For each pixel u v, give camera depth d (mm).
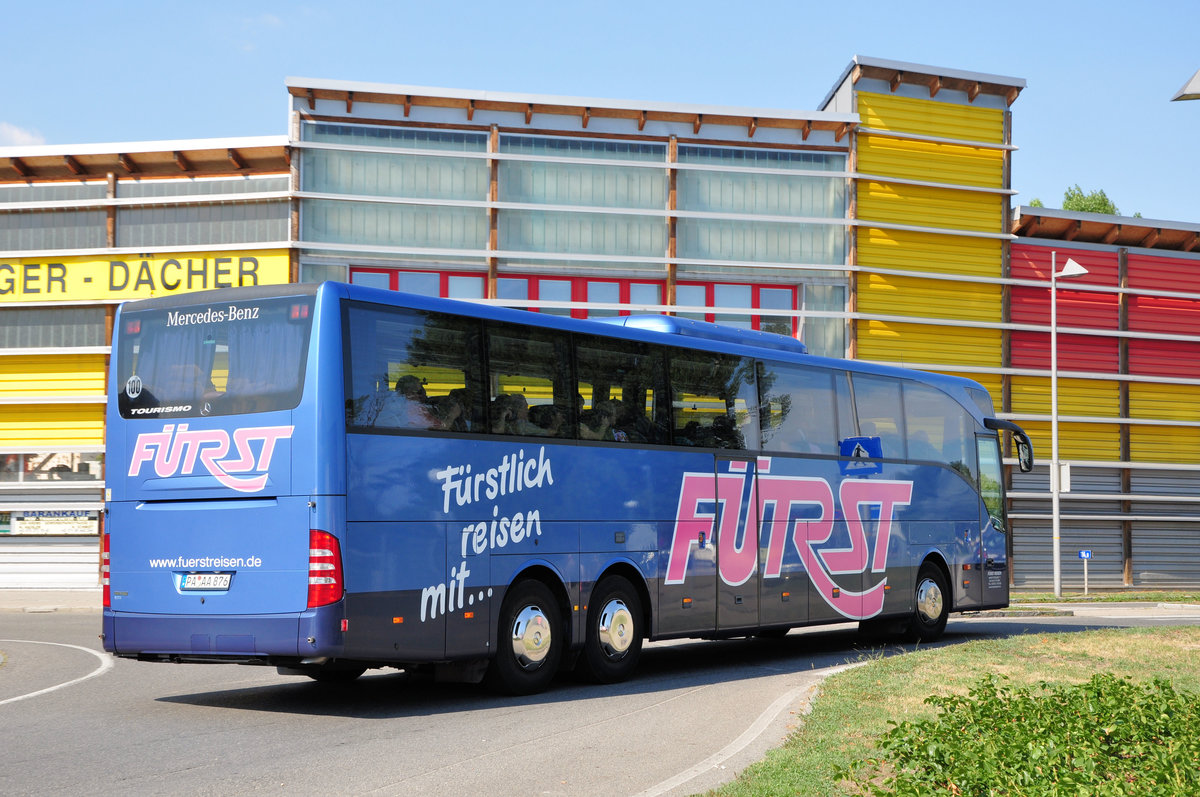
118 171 30156
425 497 11141
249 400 10773
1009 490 35406
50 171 30328
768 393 15727
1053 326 32938
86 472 30906
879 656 15281
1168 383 36938
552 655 12453
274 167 29781
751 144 32000
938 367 33500
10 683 13586
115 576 11211
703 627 14320
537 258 30031
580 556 12766
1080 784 6484
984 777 6625
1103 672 12938
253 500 10633
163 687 13172
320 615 10258
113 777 7910
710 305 31406
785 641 19500
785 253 32000
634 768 8109
